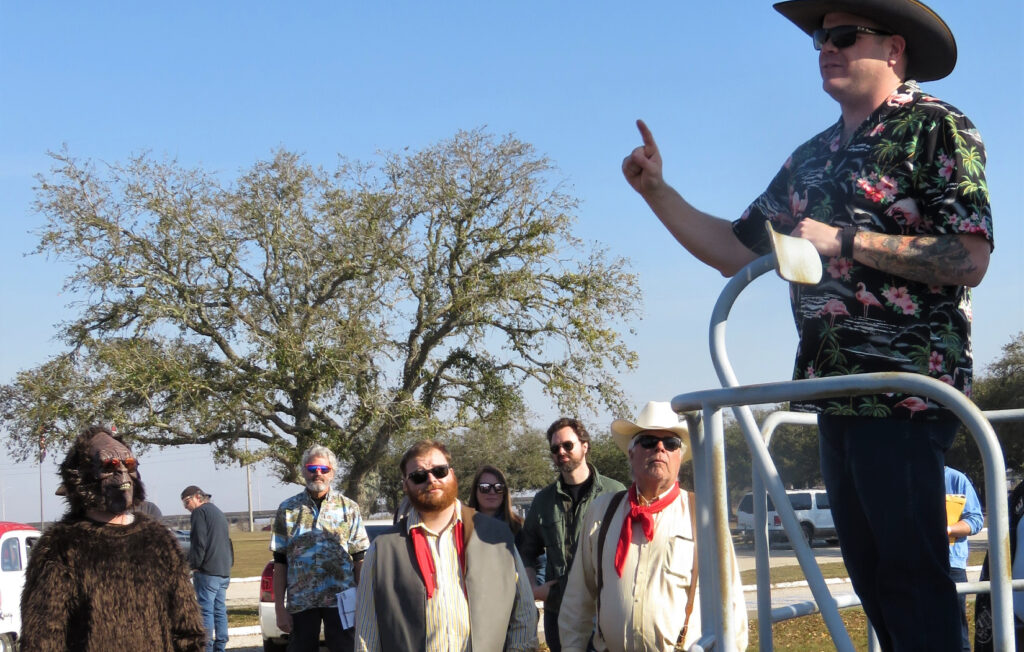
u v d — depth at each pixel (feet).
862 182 6.06
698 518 5.49
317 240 92.53
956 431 5.85
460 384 97.81
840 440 5.87
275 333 89.45
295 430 92.94
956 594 5.52
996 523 4.27
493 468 22.09
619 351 92.53
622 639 11.46
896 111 6.05
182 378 85.15
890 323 5.89
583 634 12.19
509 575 13.55
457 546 13.43
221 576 36.81
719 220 7.47
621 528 11.75
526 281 91.76
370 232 91.35
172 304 87.45
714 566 5.06
